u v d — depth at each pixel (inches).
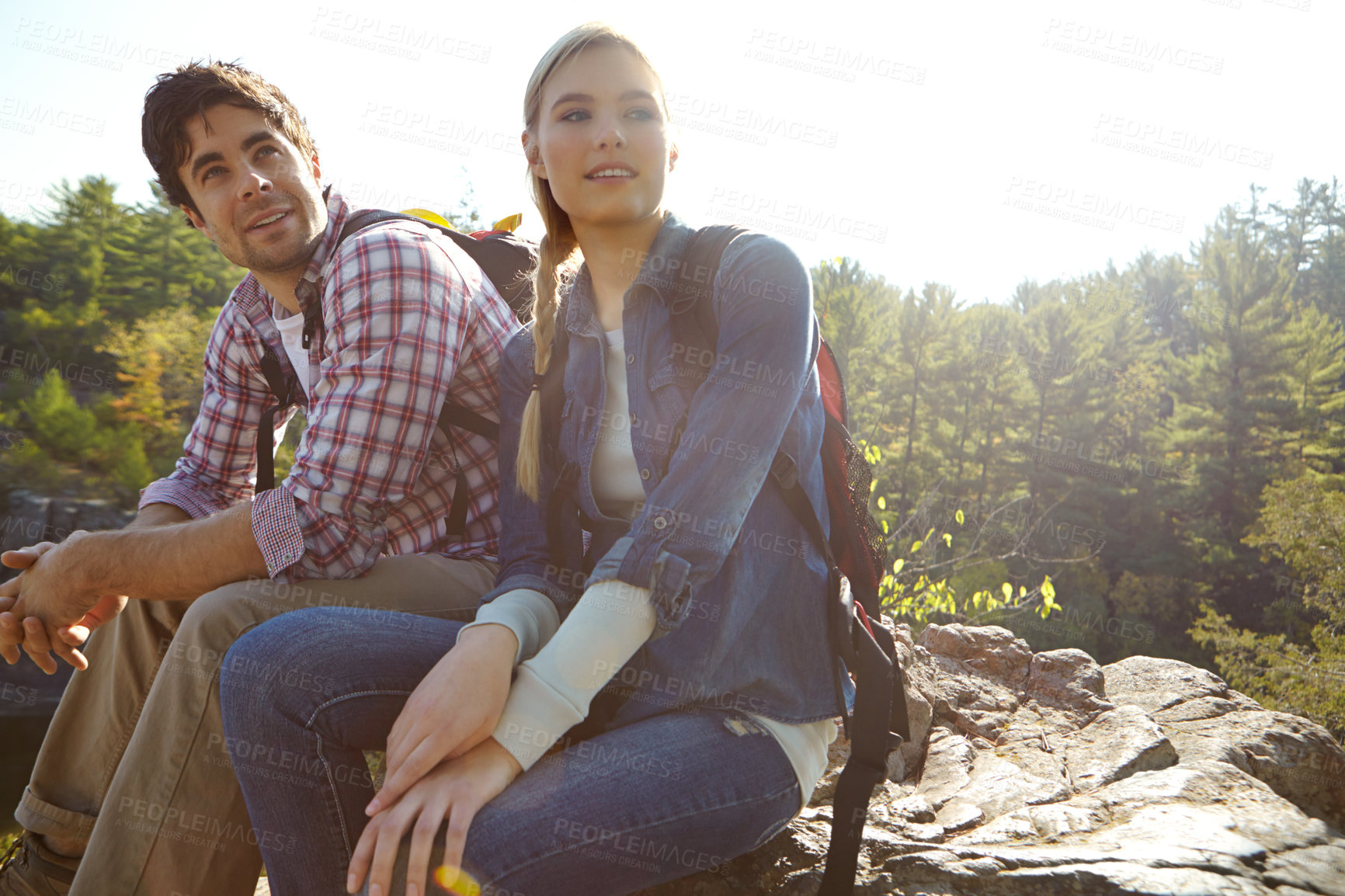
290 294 78.2
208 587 61.4
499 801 43.1
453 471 72.2
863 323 1632.6
